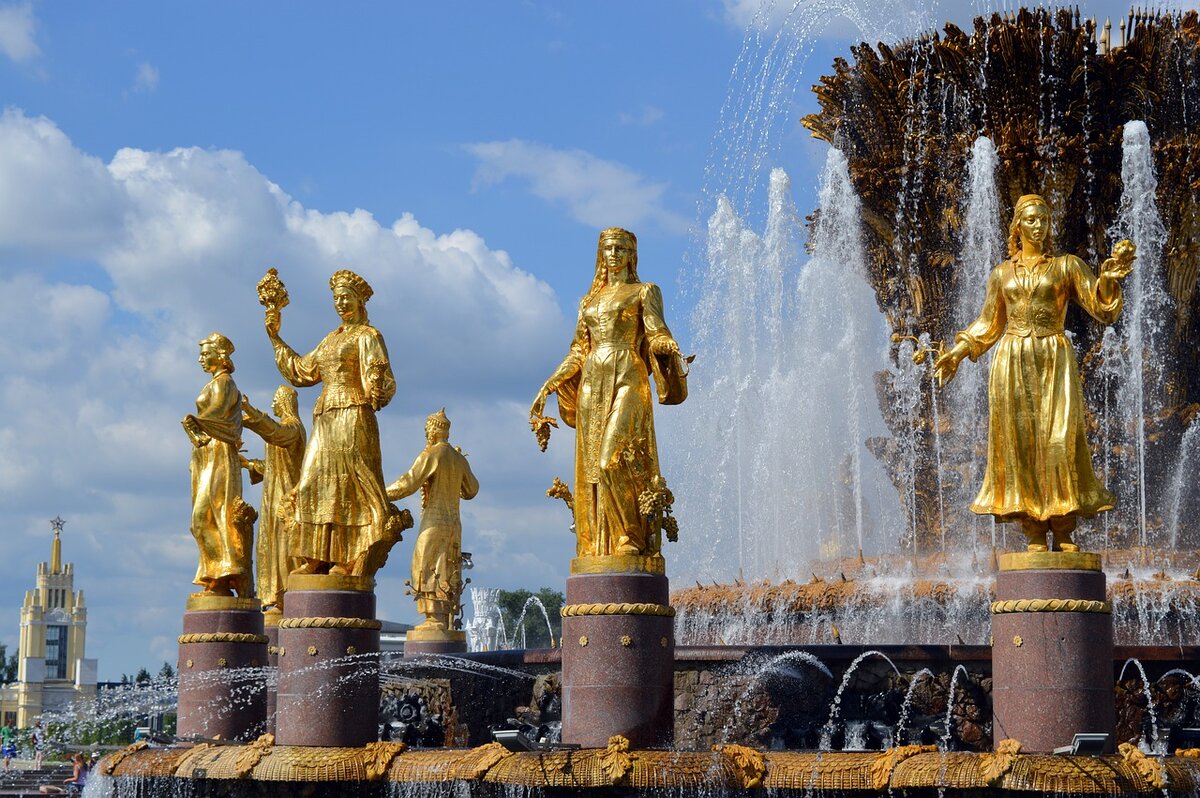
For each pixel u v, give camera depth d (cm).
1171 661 1969
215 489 2503
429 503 2950
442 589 2920
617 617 1791
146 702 3144
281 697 2012
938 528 2636
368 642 2030
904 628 2303
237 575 2486
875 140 2756
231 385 2527
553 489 1950
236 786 1955
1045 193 2544
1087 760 1588
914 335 2709
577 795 1703
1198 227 2580
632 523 1834
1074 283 1784
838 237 2873
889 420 2744
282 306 2227
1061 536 1750
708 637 2458
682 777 1670
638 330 1898
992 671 1811
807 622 2381
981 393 2638
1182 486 2552
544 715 2247
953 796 1611
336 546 2061
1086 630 1670
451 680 2392
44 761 4862
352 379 2112
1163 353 2583
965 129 2611
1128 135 2553
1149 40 2561
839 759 1675
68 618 12250
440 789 1809
